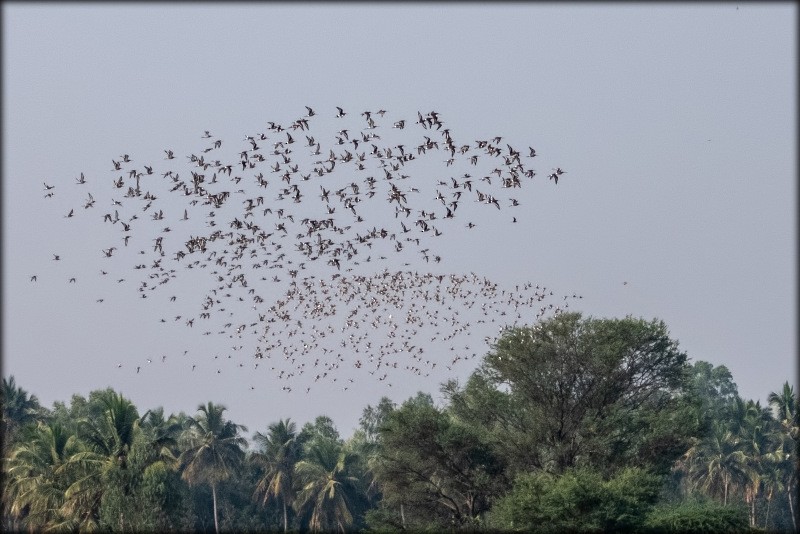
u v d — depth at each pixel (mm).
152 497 71875
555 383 76812
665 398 78250
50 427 81250
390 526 78312
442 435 76188
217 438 108312
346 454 108062
